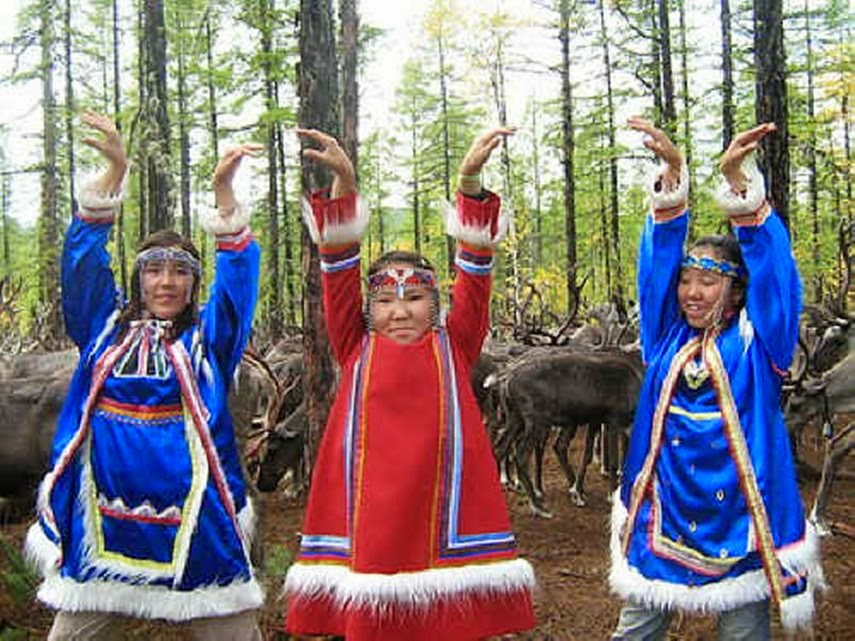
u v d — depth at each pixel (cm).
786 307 319
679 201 336
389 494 307
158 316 336
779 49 964
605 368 856
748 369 322
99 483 318
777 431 320
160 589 310
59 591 311
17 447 574
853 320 1065
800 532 312
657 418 330
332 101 727
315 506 321
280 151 2691
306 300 729
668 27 2155
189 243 346
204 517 315
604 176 3025
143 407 321
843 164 2673
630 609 337
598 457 1121
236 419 589
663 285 341
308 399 737
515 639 498
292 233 2845
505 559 315
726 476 314
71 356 667
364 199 333
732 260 333
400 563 302
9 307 1825
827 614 525
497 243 333
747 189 321
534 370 852
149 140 1283
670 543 320
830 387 848
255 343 1867
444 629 300
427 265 337
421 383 321
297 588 312
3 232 4712
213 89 2384
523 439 850
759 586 306
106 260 338
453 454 316
